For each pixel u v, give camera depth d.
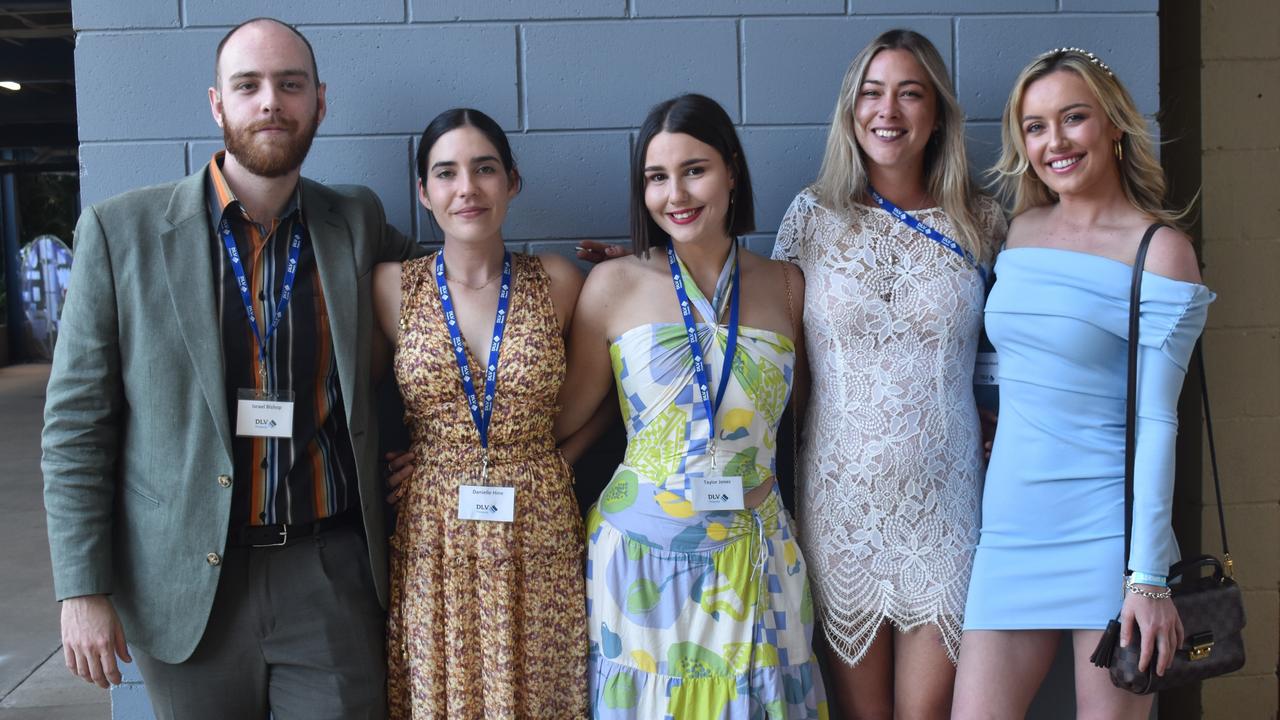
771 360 2.13
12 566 5.38
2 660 4.11
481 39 2.57
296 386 2.02
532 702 2.07
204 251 1.99
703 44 2.61
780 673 2.07
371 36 2.55
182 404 1.96
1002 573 2.08
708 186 2.06
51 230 17.12
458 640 2.03
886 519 2.15
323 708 2.04
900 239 2.20
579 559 2.14
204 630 1.97
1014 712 2.09
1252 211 2.86
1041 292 2.03
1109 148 2.05
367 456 2.09
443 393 2.07
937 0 2.63
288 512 2.01
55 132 12.46
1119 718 1.99
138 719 2.54
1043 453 2.04
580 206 2.63
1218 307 2.88
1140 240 1.99
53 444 1.94
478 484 2.06
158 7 2.50
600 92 2.60
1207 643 1.94
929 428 2.15
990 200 2.35
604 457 2.68
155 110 2.52
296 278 2.05
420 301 2.13
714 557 2.05
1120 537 1.97
